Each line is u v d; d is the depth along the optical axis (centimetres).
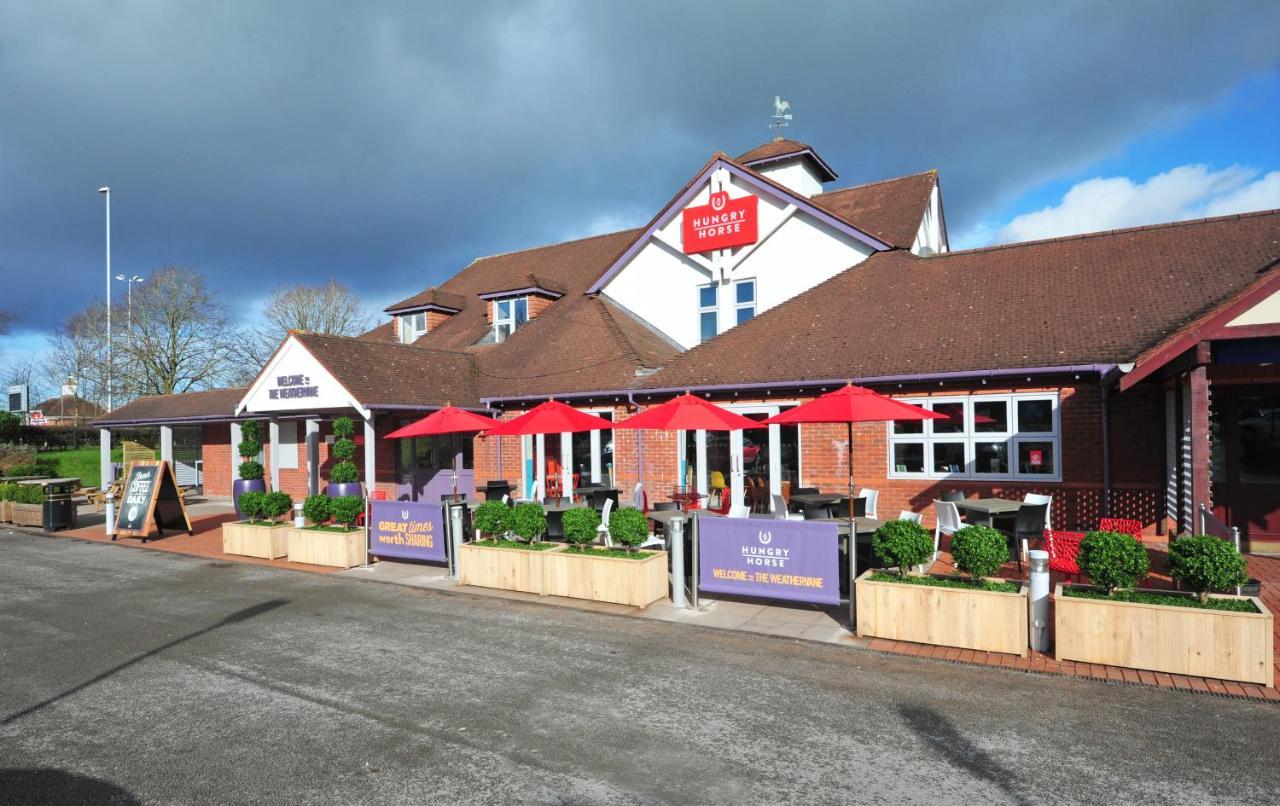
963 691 617
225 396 2536
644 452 1641
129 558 1395
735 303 1892
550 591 986
